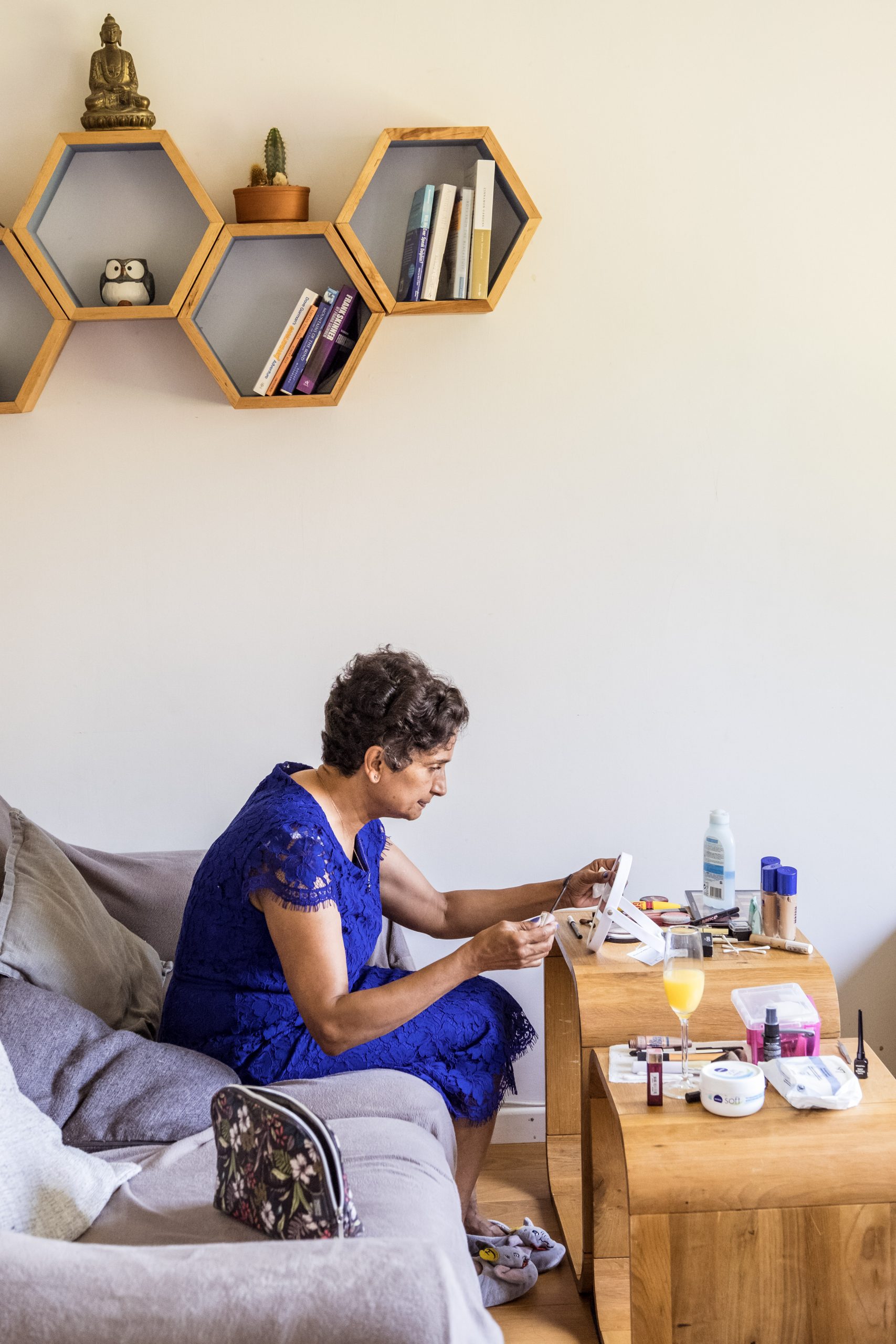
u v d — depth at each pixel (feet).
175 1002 6.08
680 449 8.14
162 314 7.57
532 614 8.23
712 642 8.27
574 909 7.38
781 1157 5.08
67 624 8.19
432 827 8.36
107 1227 4.57
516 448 8.11
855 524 8.21
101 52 7.56
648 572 8.22
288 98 7.86
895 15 7.85
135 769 8.29
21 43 7.79
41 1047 5.47
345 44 7.83
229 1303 3.57
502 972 8.41
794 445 8.15
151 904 7.36
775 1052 5.71
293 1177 4.17
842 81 7.89
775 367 8.09
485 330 8.02
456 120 7.89
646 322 8.05
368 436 8.07
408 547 8.16
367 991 5.53
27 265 7.49
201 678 8.23
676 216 7.98
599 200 7.96
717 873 7.10
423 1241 3.80
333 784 6.07
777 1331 5.12
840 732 8.36
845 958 8.52
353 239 7.48
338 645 8.22
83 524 8.12
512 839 8.38
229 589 8.18
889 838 8.44
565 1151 7.72
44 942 5.89
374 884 6.42
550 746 8.33
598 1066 5.99
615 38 7.85
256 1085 5.90
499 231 7.99
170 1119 5.30
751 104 7.90
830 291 8.04
